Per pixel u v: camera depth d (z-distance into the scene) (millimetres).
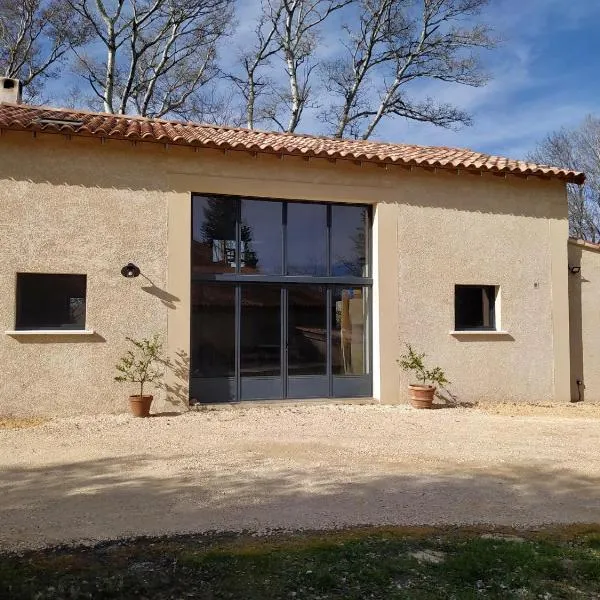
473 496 5844
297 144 11859
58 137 9812
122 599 3668
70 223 9828
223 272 11023
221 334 10984
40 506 5355
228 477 6352
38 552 4355
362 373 11828
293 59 25984
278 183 11070
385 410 10875
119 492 5781
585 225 31609
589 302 13211
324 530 4883
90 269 9891
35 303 9766
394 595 3783
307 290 11578
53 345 9648
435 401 11859
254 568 4109
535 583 3975
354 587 3887
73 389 9711
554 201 12867
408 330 11719
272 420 9680
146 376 9930
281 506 5434
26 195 9625
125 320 10023
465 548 4531
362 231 12023
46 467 6695
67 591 3725
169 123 12758
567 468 7004
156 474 6441
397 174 11797
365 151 11914
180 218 10422
